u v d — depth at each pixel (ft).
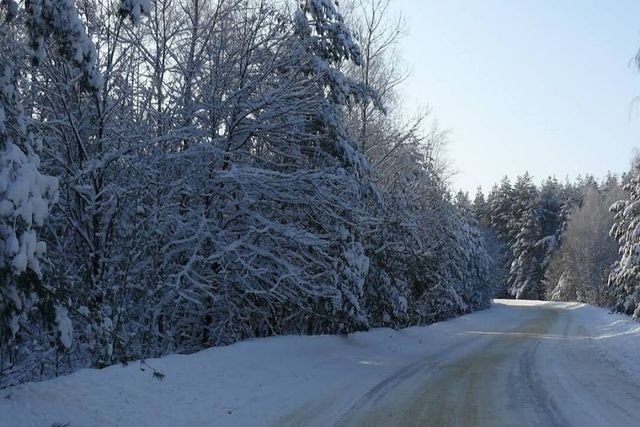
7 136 21.50
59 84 36.68
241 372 36.52
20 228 20.72
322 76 51.42
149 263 42.47
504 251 324.60
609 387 37.70
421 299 100.63
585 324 114.21
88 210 38.60
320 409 29.73
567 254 228.43
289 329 61.41
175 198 45.85
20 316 22.56
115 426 22.95
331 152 54.08
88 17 39.50
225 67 47.26
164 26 44.60
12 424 20.27
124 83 41.55
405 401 32.40
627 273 115.14
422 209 89.51
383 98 75.97
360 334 64.54
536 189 336.29
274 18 48.29
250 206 49.29
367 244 70.33
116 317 36.24
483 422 27.45
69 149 40.01
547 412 29.76
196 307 48.67
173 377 31.04
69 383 25.29
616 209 122.31
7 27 31.24
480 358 55.98
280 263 46.57
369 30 74.84
